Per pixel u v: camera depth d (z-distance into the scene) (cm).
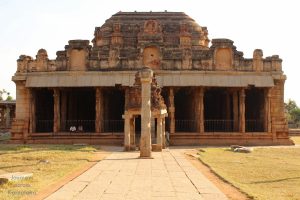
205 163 1933
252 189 1255
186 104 4134
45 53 3778
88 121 3972
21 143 3669
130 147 2719
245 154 2634
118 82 3641
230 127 3922
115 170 1616
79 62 3753
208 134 3659
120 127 3984
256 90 3975
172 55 4038
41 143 3659
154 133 3216
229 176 1569
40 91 3975
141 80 2266
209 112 4209
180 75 3678
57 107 3712
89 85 3647
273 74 3738
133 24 4434
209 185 1262
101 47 4256
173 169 1662
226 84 3650
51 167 1705
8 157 2134
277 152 2822
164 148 3006
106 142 3631
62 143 3644
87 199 1034
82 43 3759
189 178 1409
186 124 3984
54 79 3691
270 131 3716
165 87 3650
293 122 9119
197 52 4094
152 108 2688
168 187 1221
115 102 4153
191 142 3641
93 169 1642
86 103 4219
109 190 1163
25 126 3706
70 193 1111
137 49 3925
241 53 3791
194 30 4438
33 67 3769
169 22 4472
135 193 1120
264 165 1973
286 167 1895
